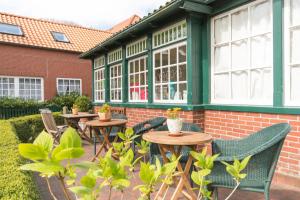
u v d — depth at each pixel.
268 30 4.08
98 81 10.16
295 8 3.73
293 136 3.64
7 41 12.67
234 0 4.48
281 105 3.80
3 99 11.88
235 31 4.63
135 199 3.27
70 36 16.17
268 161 2.40
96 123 4.91
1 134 3.81
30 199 1.58
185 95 5.50
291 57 3.78
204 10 4.84
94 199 1.06
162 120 4.87
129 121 7.50
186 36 5.29
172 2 4.77
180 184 2.82
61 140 0.90
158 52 6.29
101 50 9.16
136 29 6.41
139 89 7.29
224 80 4.86
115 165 1.11
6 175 1.91
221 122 4.80
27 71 13.45
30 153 0.86
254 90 4.33
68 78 14.91
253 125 4.21
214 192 2.48
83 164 1.06
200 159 1.54
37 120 8.30
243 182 2.38
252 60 4.35
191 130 3.91
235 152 2.96
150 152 3.41
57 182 4.12
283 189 3.55
